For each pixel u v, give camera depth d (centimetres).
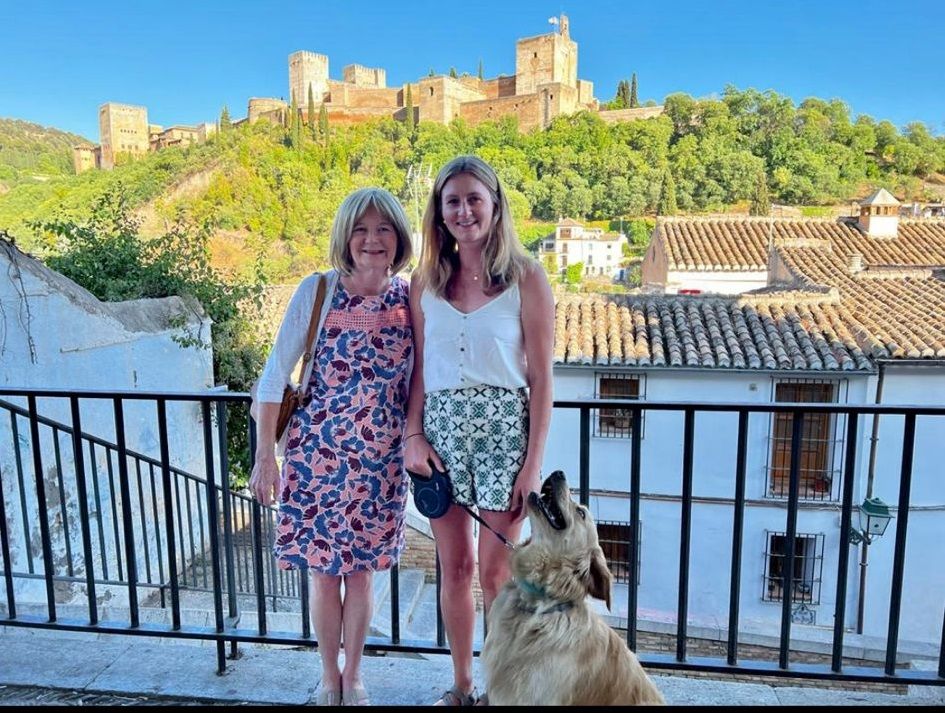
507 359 220
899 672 258
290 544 237
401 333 236
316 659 288
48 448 568
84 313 616
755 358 989
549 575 204
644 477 1038
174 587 281
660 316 1131
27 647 295
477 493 225
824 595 995
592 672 199
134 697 262
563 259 4734
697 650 777
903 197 5616
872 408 239
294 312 234
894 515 973
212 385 829
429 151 6612
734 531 259
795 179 5806
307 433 234
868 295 1224
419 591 781
